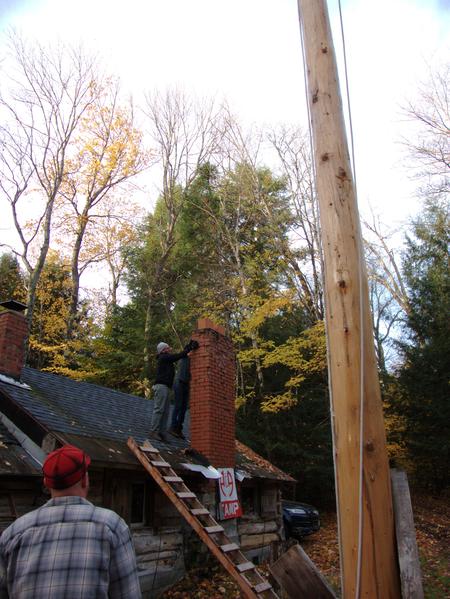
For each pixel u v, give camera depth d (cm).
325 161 341
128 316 2384
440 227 2342
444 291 2131
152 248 2514
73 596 185
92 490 745
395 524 273
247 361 1872
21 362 902
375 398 292
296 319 2117
